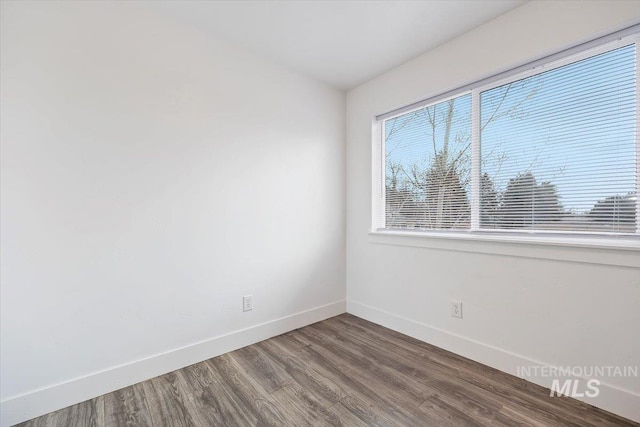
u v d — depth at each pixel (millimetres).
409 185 2467
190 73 1919
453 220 2156
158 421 1422
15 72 1381
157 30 1785
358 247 2812
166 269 1838
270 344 2225
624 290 1390
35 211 1435
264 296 2314
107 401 1562
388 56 2279
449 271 2088
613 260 1406
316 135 2660
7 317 1380
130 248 1706
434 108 2281
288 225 2467
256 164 2256
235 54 2127
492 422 1389
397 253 2451
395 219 2586
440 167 2238
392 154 2605
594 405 1477
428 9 1751
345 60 2336
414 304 2326
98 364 1608
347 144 2912
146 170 1756
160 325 1817
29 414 1420
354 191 2848
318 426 1385
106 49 1615
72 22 1518
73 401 1530
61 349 1506
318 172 2682
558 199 1658
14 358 1396
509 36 1759
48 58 1454
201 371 1853
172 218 1856
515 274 1751
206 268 2006
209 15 1813
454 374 1795
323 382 1728
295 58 2312
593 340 1479
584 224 1573
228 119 2102
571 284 1543
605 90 1497
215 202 2043
